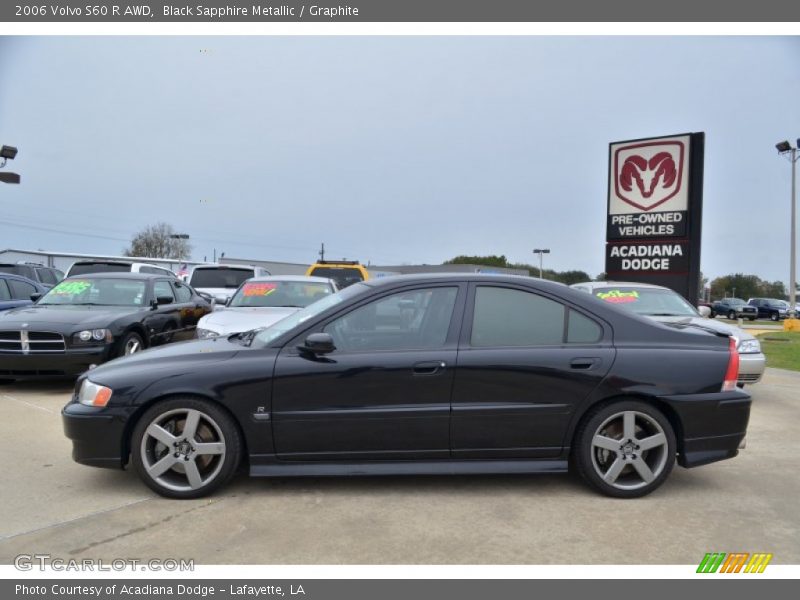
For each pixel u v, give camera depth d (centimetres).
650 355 409
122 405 393
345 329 411
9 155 1368
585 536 351
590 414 407
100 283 924
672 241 1522
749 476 463
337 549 333
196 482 396
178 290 1044
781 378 984
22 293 1101
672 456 409
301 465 403
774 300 4009
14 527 355
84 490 414
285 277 973
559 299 421
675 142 1512
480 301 418
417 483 435
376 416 397
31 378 729
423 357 400
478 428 402
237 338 471
